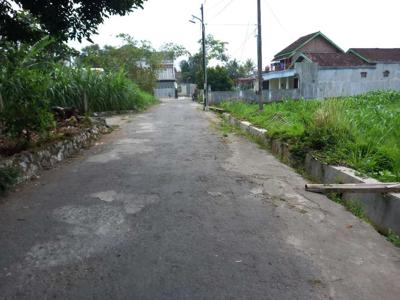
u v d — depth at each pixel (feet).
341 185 16.02
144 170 20.75
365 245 11.80
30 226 13.03
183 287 9.30
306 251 11.26
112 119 49.88
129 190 17.07
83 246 11.51
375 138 20.11
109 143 30.04
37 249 11.32
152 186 17.69
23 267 10.27
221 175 19.75
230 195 16.39
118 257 10.80
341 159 18.70
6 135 21.74
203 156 24.82
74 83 50.55
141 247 11.43
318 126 22.04
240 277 9.75
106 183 18.21
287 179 19.17
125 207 14.89
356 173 16.43
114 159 23.75
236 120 41.34
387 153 17.83
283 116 33.35
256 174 20.10
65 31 21.86
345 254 11.15
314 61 91.50
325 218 13.91
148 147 28.14
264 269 10.16
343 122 21.71
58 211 14.46
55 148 22.82
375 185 14.16
